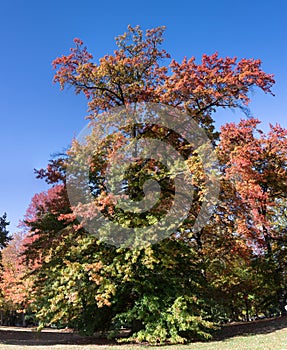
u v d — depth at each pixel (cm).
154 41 1573
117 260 1205
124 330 1984
